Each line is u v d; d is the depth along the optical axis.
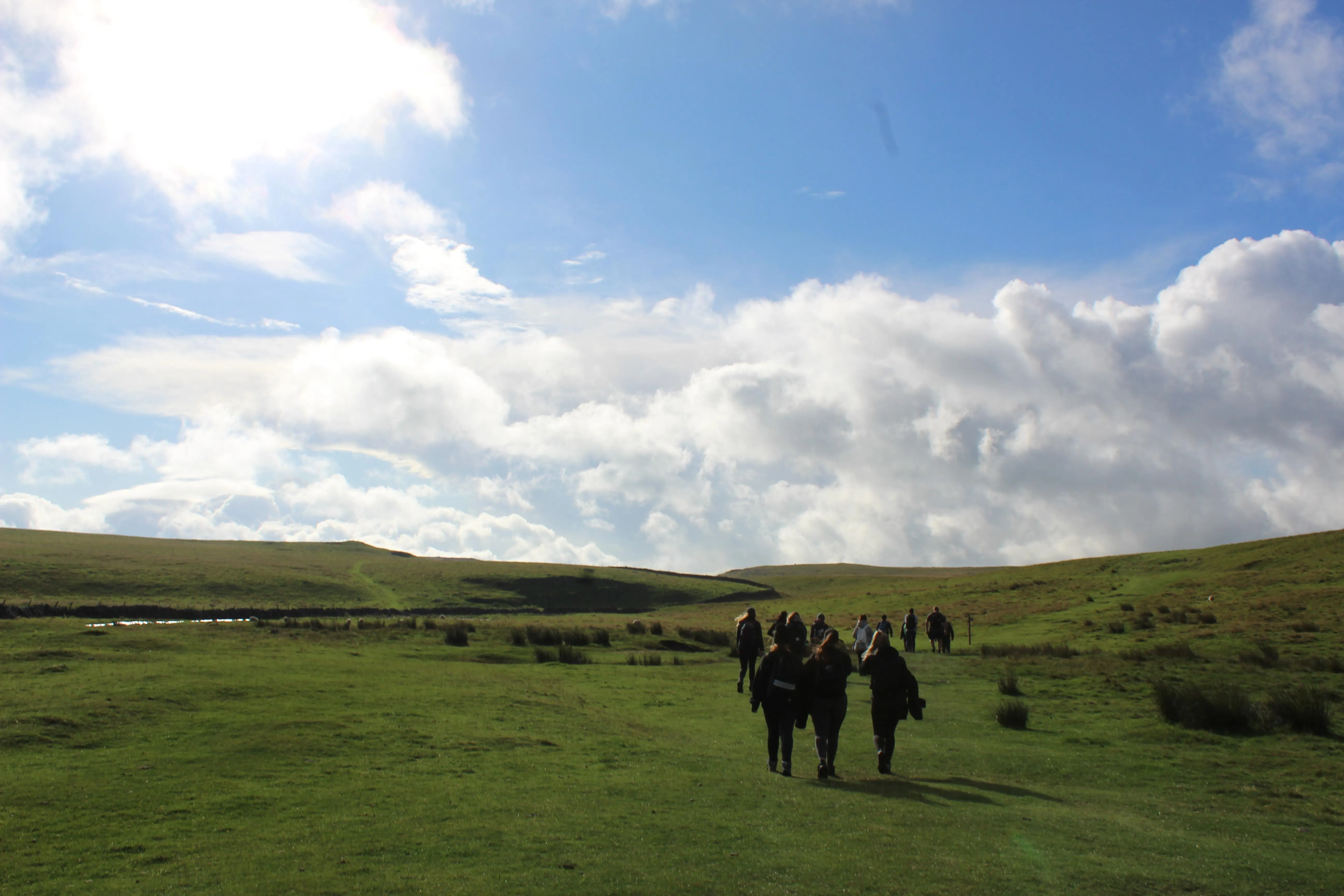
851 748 14.20
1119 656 27.44
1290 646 27.86
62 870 6.75
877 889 6.49
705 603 118.38
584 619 84.19
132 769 10.42
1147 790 11.26
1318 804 10.43
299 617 78.44
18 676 18.03
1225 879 7.04
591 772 11.15
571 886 6.42
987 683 23.22
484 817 8.60
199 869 6.80
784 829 8.33
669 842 7.74
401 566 124.38
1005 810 9.59
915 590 88.06
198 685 16.73
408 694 17.77
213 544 143.25
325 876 6.63
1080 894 6.48
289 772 10.55
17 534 123.00
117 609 70.56
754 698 11.98
